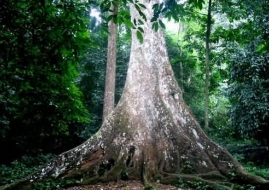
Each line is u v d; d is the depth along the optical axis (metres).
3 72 5.73
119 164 8.08
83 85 18.64
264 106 13.16
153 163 8.12
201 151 8.51
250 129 13.95
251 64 12.96
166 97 9.31
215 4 11.22
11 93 7.46
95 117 18.47
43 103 7.92
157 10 4.11
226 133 17.02
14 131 14.06
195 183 7.50
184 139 8.66
